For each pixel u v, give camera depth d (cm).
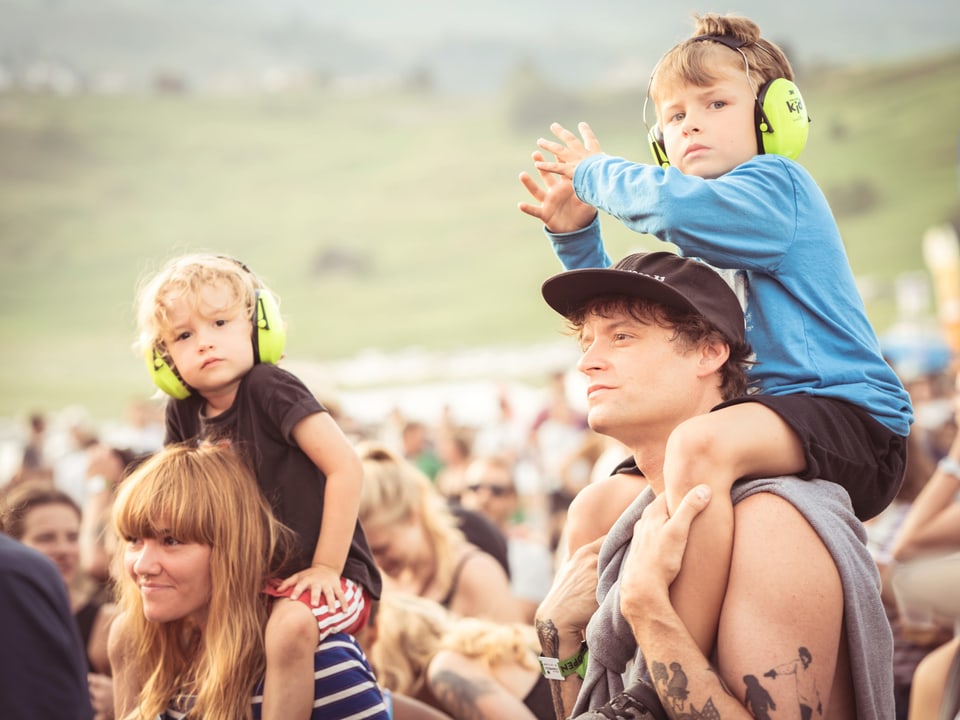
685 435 229
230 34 7238
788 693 213
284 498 287
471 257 5959
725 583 224
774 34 6225
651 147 287
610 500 285
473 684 372
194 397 307
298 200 6369
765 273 254
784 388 247
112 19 7062
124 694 305
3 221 6209
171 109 6850
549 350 4166
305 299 5872
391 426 2030
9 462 2141
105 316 5812
